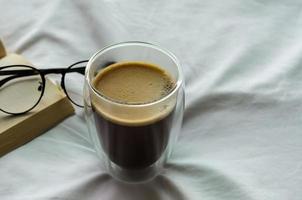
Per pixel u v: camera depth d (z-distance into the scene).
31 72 0.55
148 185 0.48
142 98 0.44
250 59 0.59
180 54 0.59
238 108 0.54
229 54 0.59
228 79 0.56
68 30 0.62
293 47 0.60
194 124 0.53
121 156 0.47
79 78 0.57
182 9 0.64
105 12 0.63
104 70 0.46
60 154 0.50
